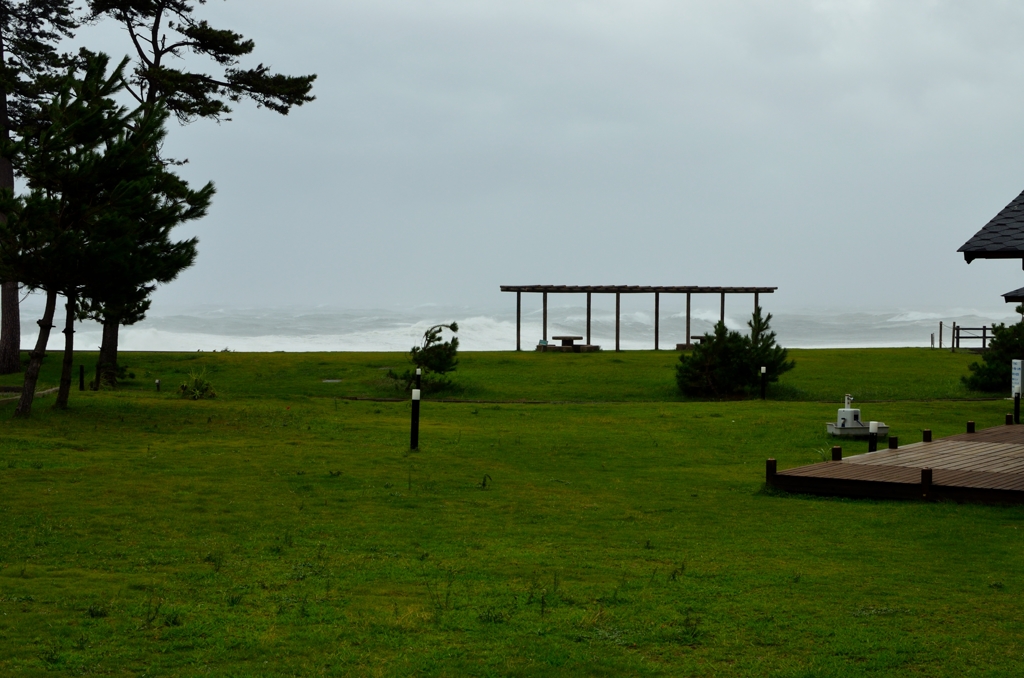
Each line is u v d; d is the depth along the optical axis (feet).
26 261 61.62
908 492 42.09
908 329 369.50
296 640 22.00
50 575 27.22
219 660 20.63
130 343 241.35
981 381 108.37
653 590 26.78
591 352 155.74
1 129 120.78
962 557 31.14
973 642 22.38
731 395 105.50
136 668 20.02
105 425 64.34
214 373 122.52
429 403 94.17
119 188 63.05
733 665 20.88
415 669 20.34
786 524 36.99
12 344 121.08
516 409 87.81
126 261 63.10
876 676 20.25
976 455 52.34
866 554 31.60
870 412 86.79
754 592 26.66
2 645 21.02
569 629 23.08
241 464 49.98
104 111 66.64
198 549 30.96
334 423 71.26
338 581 27.22
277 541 32.37
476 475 49.06
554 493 44.09
